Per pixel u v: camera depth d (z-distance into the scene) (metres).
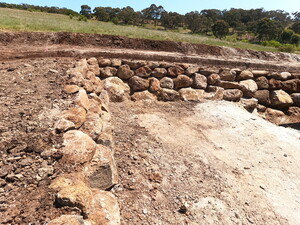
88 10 50.84
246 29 51.97
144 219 2.76
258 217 3.03
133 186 3.26
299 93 8.62
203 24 49.06
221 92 7.76
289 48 14.34
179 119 6.01
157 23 57.69
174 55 8.72
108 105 5.94
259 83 8.38
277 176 3.97
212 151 4.55
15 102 3.52
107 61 7.25
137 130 5.09
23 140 2.66
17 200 1.96
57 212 1.85
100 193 2.38
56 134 2.83
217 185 3.53
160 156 4.13
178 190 3.33
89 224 1.77
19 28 9.27
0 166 2.27
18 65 5.74
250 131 5.53
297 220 3.05
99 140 3.41
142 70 7.32
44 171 2.29
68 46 8.59
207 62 8.80
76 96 3.87
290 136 5.50
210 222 2.85
